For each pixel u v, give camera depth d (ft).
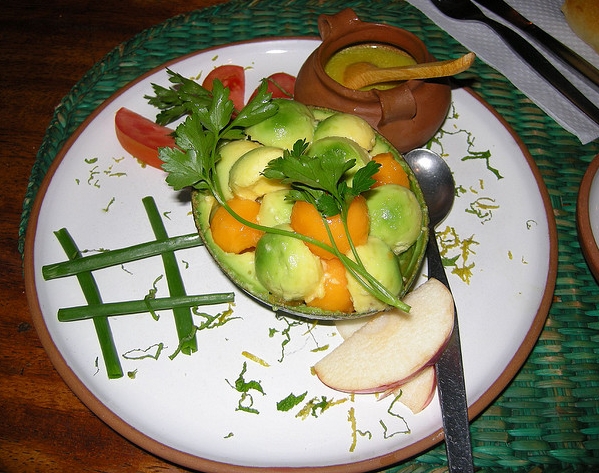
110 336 0.87
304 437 0.80
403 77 0.89
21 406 0.84
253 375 0.85
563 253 1.00
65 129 1.09
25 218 0.99
